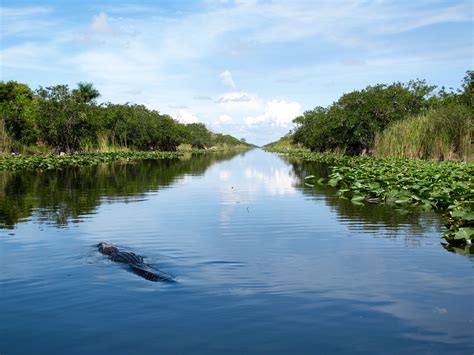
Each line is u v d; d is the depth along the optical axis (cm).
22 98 4772
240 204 1388
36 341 452
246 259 745
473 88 3397
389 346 436
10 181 2058
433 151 2859
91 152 4572
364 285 612
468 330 469
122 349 433
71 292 586
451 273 665
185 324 486
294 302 548
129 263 705
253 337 456
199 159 5062
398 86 4144
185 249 815
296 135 6738
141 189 1809
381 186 1591
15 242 866
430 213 1209
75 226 1029
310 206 1342
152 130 6153
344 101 4334
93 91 5747
